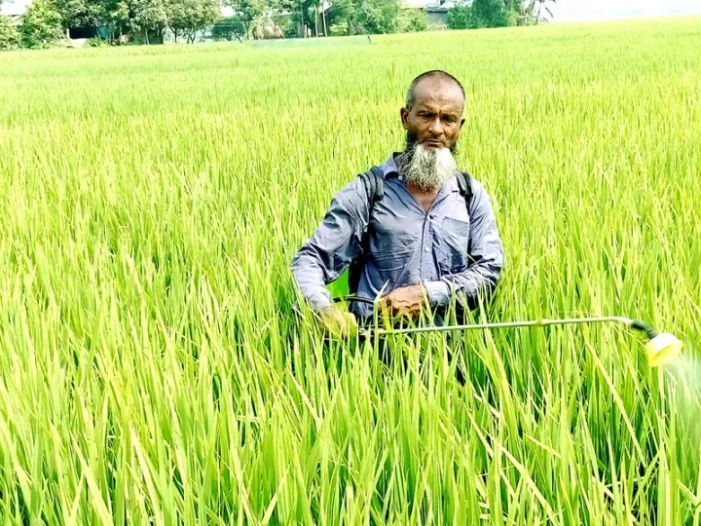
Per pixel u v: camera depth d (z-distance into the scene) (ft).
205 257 14.20
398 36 210.38
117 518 6.63
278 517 6.78
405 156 10.04
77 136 33.94
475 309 10.43
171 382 8.27
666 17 315.99
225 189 21.67
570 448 6.96
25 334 10.02
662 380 8.16
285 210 17.39
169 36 363.97
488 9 370.12
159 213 18.04
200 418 7.72
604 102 35.35
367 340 8.98
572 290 11.19
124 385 8.43
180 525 6.89
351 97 47.80
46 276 13.37
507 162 20.94
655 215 14.56
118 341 9.80
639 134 24.98
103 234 17.58
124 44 349.82
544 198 16.53
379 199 10.18
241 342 11.14
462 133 27.48
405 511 6.43
